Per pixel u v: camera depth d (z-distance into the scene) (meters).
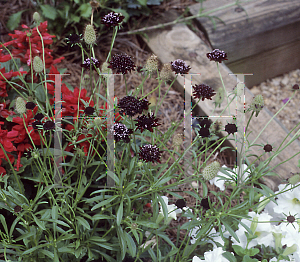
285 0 3.30
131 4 2.96
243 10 3.20
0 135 1.55
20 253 1.42
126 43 2.98
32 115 1.62
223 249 1.60
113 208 1.67
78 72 2.75
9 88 2.02
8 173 1.69
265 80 3.52
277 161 2.32
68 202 1.53
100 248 1.62
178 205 1.43
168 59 2.83
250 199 1.46
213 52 1.56
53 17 2.66
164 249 1.68
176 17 3.19
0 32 2.87
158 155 1.35
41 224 1.31
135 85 2.73
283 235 1.64
